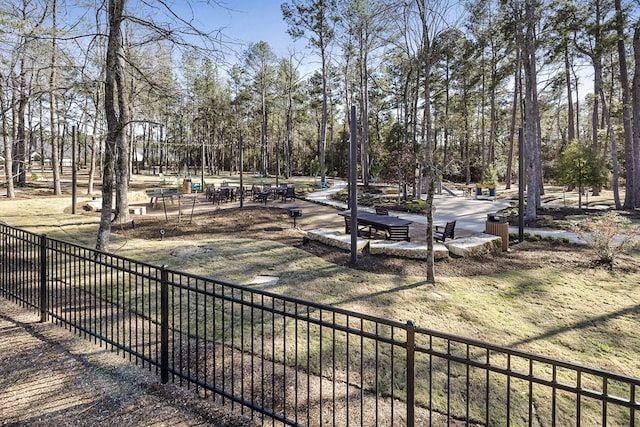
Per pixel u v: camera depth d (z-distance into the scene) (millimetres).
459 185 36188
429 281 7645
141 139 40562
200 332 4875
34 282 6664
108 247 9109
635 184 19578
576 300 6801
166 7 6816
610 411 3643
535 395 3787
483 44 24203
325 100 31578
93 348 4301
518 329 5543
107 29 8266
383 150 38500
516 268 8922
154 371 3854
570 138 28672
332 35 29703
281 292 6773
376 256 9641
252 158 56625
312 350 4496
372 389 3689
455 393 3725
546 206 20781
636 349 5027
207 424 3029
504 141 40875
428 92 7941
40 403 3252
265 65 39406
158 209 18859
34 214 14648
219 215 16734
